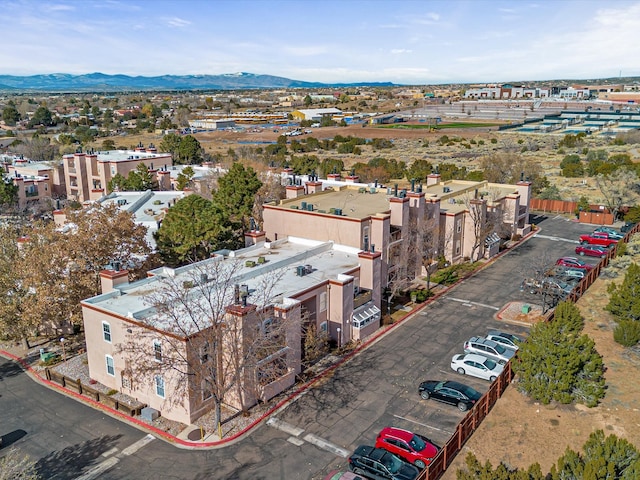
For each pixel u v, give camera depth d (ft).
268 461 87.76
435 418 99.09
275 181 217.15
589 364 99.71
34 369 120.37
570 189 295.28
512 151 437.58
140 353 101.96
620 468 64.64
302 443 92.32
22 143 451.94
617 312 130.11
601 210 251.80
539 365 100.53
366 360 121.19
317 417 99.71
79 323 120.98
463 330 136.36
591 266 181.47
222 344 100.07
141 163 261.03
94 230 128.06
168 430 96.68
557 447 86.33
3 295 123.44
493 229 194.18
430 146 503.20
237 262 136.05
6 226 163.22
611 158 338.95
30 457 89.51
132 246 136.26
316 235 154.71
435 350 125.90
